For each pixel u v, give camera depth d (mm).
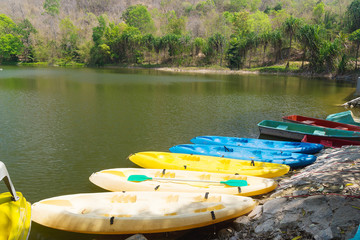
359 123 13742
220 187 6531
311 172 7184
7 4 119312
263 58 62438
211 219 5230
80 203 5836
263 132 12438
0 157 9906
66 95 24156
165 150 10938
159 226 5074
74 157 10070
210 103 21266
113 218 5156
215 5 116125
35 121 14875
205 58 70000
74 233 5551
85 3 143000
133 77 45500
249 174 7457
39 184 7988
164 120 15602
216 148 9477
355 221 4301
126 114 17000
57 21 108688
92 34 93312
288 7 96938
